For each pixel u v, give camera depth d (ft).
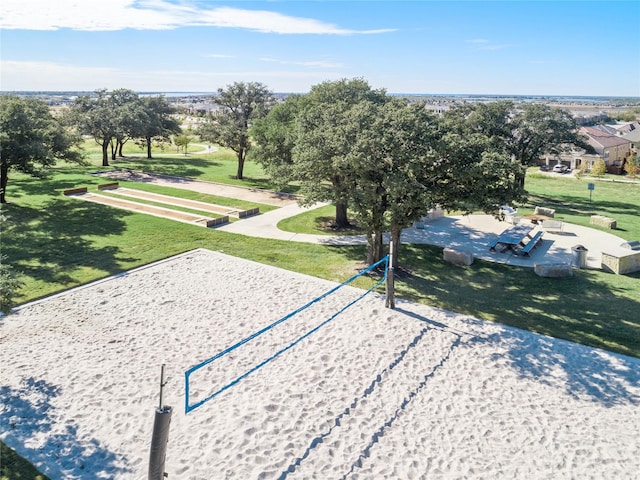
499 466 29.58
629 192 129.49
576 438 32.09
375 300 52.85
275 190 114.52
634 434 32.53
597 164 200.23
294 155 63.67
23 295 51.83
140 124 155.33
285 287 56.29
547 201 114.21
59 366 38.86
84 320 46.96
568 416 34.35
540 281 59.21
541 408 35.19
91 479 27.76
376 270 61.82
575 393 36.99
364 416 34.12
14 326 45.19
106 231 76.89
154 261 64.08
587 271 62.85
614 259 61.82
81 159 108.68
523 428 33.04
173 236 75.36
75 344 42.37
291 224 84.58
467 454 30.55
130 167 146.51
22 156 86.48
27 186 110.42
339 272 61.31
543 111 114.32
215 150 234.79
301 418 33.68
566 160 243.40
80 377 37.47
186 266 62.80
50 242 70.38
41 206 91.30
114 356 40.65
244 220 86.79
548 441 31.78
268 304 51.65
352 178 55.62
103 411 33.68
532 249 72.38
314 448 30.89
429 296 54.34
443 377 38.91
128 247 69.41
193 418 33.35
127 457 29.63
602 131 279.49
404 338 44.88
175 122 185.26
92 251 67.10
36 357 40.01
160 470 25.07
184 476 28.12
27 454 29.45
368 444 31.35
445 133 56.49
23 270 58.95
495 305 52.13
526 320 48.65
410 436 32.17
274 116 100.42
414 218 54.75
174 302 51.67
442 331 46.26
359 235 78.59
